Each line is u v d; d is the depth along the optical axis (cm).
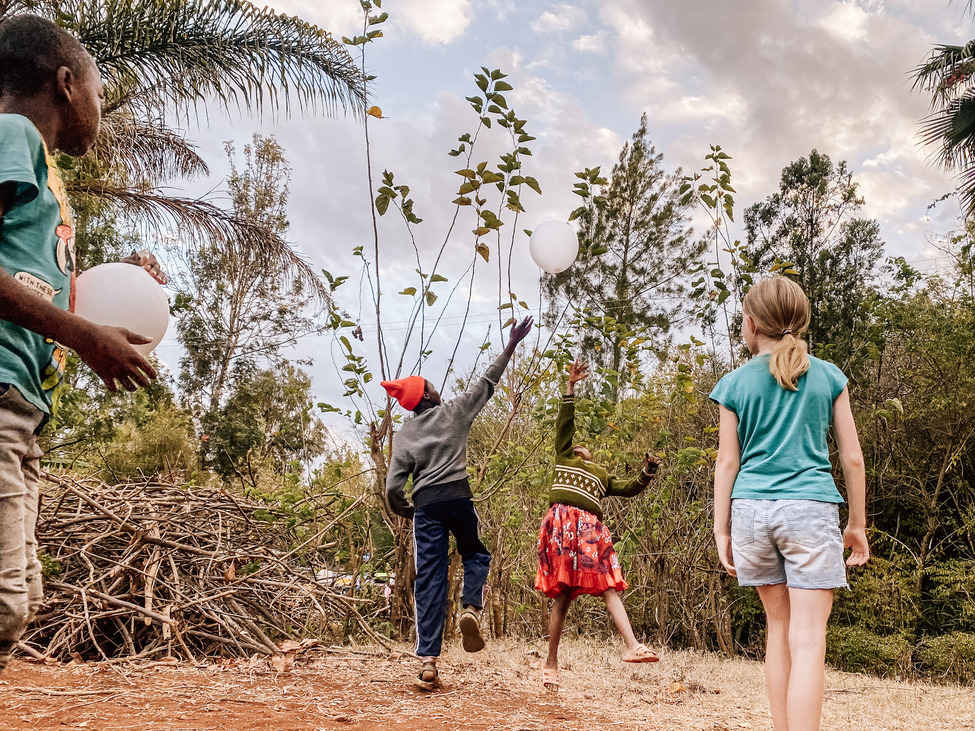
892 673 838
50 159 191
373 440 595
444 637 597
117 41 809
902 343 1119
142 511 561
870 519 1054
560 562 439
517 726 336
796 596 252
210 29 861
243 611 514
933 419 1030
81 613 466
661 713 393
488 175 554
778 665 264
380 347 582
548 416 678
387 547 684
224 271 2203
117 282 218
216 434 2008
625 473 762
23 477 184
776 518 259
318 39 897
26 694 334
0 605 172
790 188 1628
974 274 1020
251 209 2458
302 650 474
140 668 411
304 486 682
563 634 770
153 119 958
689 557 811
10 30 196
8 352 174
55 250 190
